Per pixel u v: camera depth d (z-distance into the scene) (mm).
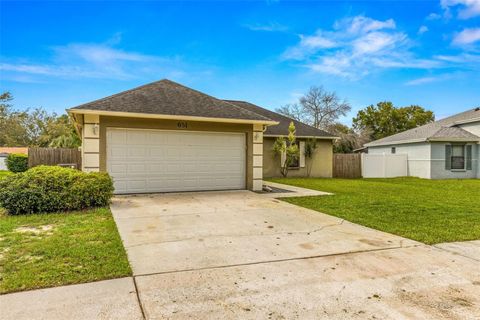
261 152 10938
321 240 4934
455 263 3965
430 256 4219
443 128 19109
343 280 3420
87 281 3309
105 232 5203
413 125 34250
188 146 10055
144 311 2723
